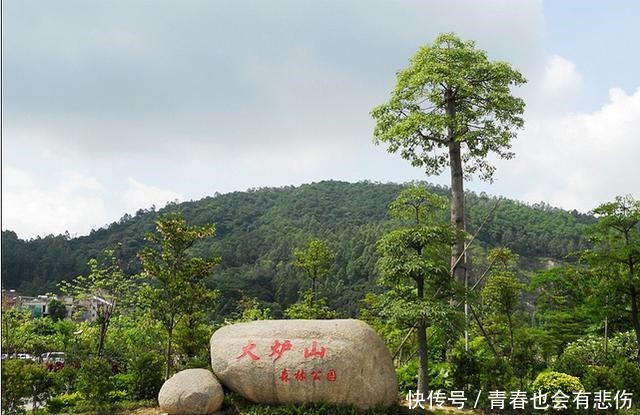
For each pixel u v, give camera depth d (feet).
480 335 63.93
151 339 65.26
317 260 67.62
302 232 204.85
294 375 39.24
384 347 41.06
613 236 52.06
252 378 39.96
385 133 55.77
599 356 57.26
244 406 40.37
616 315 53.42
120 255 175.52
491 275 69.92
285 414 38.81
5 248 172.04
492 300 63.98
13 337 78.33
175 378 41.01
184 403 39.42
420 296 44.47
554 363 47.83
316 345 39.60
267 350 40.14
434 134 56.13
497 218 193.98
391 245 45.06
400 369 50.34
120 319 78.79
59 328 88.89
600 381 42.91
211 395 39.73
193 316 53.47
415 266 43.04
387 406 40.29
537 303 85.15
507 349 59.16
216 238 215.10
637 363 51.47
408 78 54.34
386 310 44.68
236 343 41.19
